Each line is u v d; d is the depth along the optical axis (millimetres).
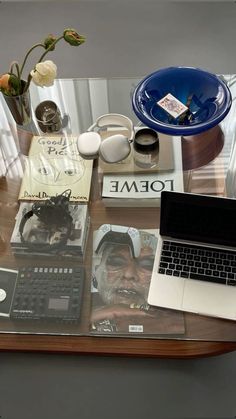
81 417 1193
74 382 1229
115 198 1146
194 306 991
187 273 1035
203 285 1018
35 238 1104
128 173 1185
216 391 1219
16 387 1229
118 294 1038
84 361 1245
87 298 1037
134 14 2277
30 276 1064
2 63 2088
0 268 1087
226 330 970
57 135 1322
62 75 2016
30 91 1447
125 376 1232
